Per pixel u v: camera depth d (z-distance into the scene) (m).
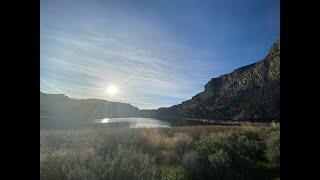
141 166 6.75
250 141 9.95
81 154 7.56
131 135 10.51
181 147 9.12
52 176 6.10
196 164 6.83
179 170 6.73
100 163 6.59
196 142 9.76
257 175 6.54
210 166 6.88
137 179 6.18
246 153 8.67
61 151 8.42
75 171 6.18
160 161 7.68
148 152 8.61
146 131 11.74
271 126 13.30
